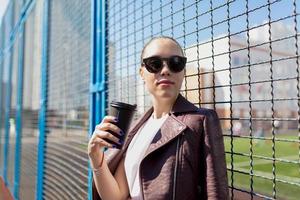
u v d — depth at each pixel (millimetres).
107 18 3340
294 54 1701
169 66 1666
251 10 1771
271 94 1718
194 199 1468
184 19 2215
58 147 5098
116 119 1658
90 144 1719
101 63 3383
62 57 5258
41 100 5598
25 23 8047
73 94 4715
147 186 1523
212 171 1411
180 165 1472
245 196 2219
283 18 1648
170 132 1541
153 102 1814
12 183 7492
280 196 5062
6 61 11023
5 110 10305
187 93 2238
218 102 1995
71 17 4762
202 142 1485
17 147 7086
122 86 2980
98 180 1796
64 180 4219
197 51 2115
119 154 1859
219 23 1959
